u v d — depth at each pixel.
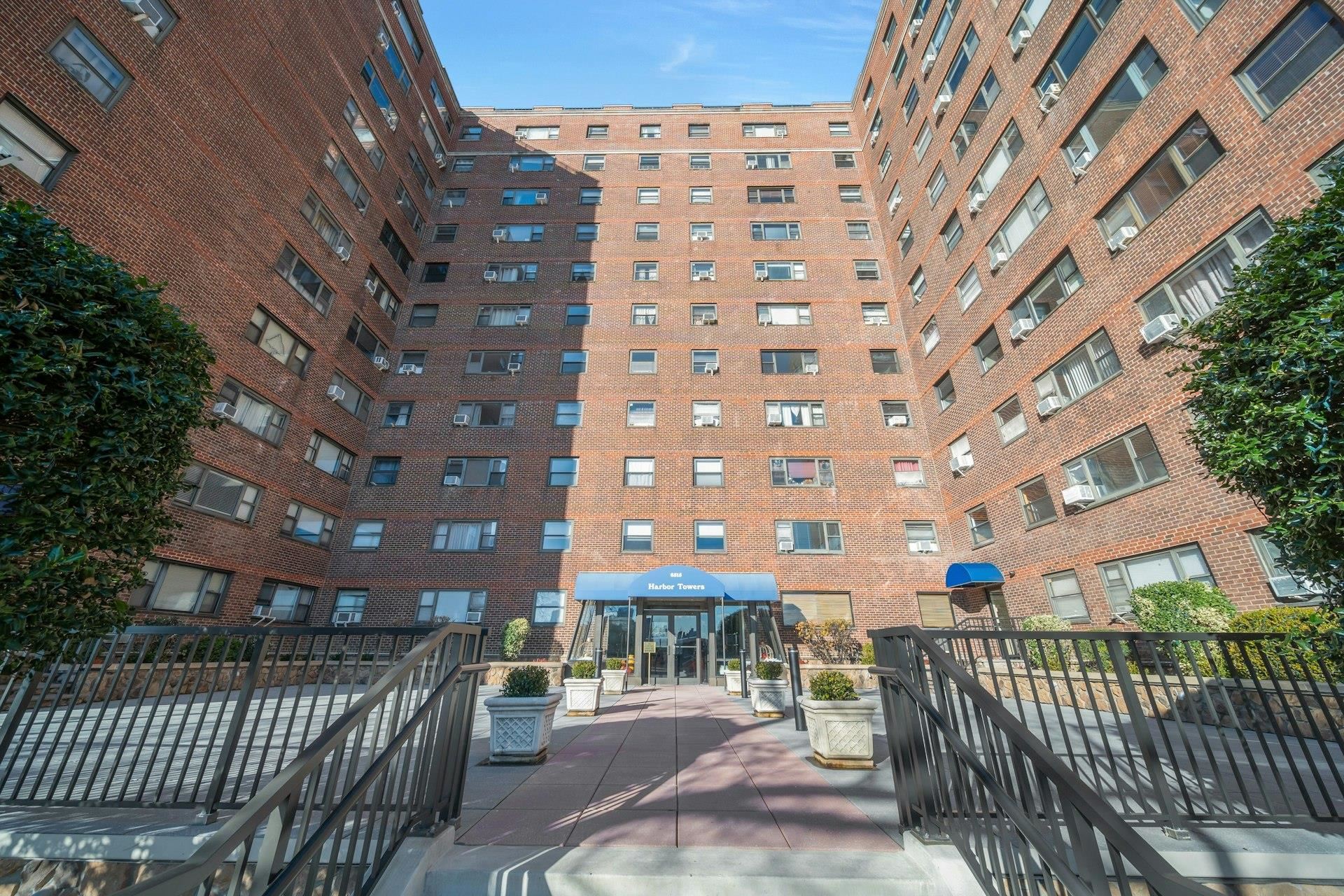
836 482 21.06
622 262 25.77
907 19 23.56
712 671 18.05
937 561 19.91
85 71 11.47
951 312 20.22
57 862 3.68
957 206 19.83
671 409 22.34
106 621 3.96
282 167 17.20
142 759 6.45
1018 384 16.53
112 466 3.74
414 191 25.64
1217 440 4.27
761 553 20.06
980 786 3.23
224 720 8.78
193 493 14.13
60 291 3.54
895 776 3.96
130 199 12.31
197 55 14.11
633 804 4.66
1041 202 15.79
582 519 20.50
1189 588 9.55
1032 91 16.08
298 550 17.97
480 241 26.34
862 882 3.27
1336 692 3.97
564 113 30.48
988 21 18.09
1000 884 3.03
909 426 21.92
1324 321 3.46
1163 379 11.94
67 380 3.49
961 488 19.47
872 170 27.27
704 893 3.26
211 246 14.52
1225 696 4.20
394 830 3.31
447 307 24.55
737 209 27.11
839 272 25.12
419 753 3.63
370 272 22.48
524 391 22.69
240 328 15.52
